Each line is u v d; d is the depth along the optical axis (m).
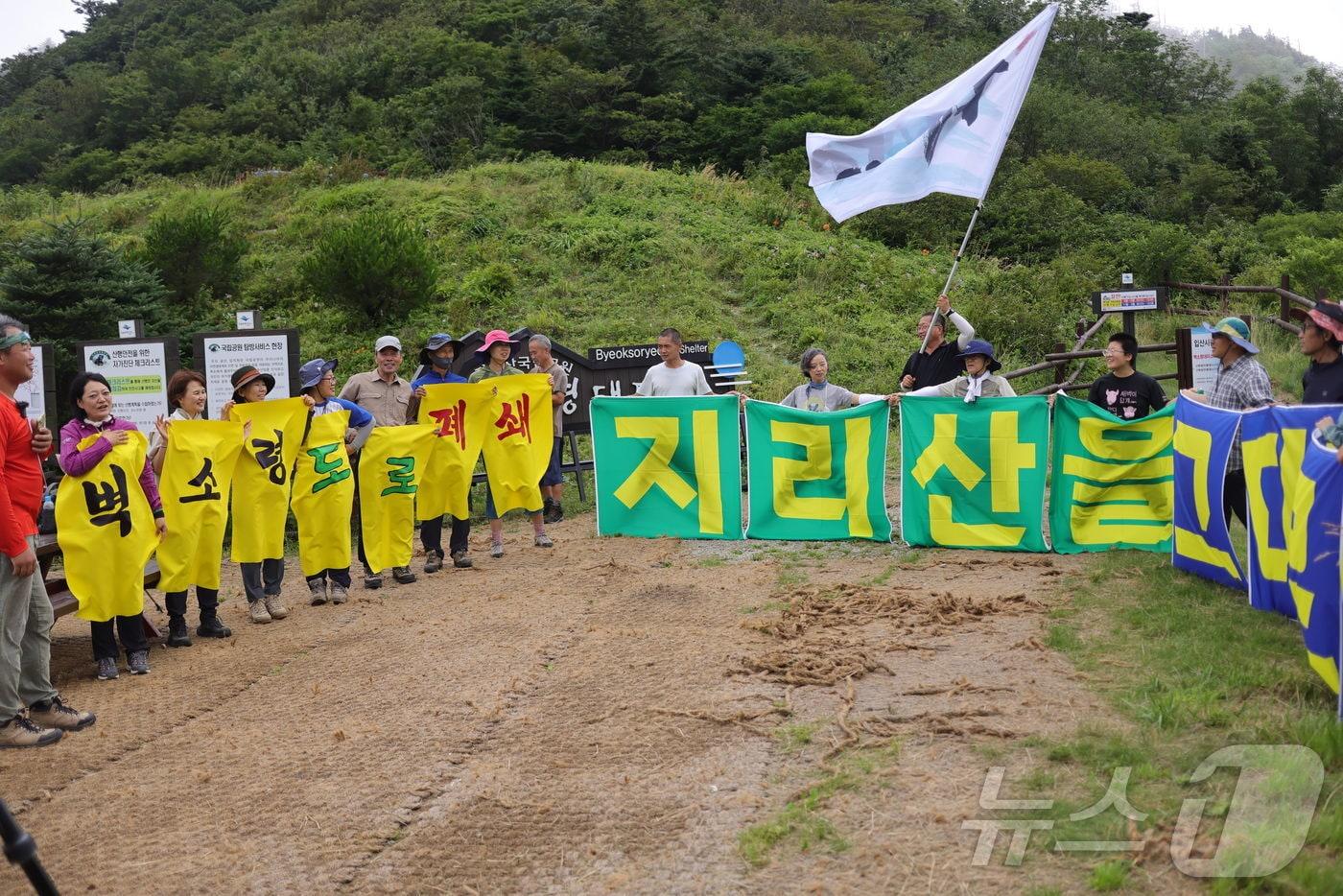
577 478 12.82
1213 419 7.50
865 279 21.83
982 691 5.76
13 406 6.20
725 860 4.29
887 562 8.95
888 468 12.92
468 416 9.77
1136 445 8.93
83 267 15.62
